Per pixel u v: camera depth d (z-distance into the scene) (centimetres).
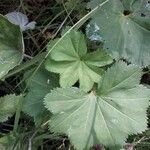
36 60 13
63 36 13
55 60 12
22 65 13
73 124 12
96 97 12
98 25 13
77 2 15
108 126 12
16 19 15
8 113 12
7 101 12
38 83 13
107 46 13
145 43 13
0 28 12
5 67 13
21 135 13
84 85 12
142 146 14
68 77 12
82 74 12
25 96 13
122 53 13
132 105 12
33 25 15
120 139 12
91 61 13
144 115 12
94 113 12
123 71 12
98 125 12
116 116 12
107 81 12
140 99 12
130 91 12
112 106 12
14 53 13
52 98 12
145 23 13
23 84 14
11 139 12
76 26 14
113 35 13
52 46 13
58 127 12
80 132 12
